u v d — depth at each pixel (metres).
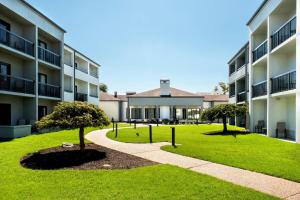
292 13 16.44
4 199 4.50
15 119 18.38
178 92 41.25
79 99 29.39
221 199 4.51
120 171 6.50
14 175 6.09
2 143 11.85
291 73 14.39
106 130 21.62
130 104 39.06
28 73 19.22
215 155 8.86
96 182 5.50
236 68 28.59
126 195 4.69
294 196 4.84
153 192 4.86
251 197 4.62
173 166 7.09
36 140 13.27
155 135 16.94
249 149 10.34
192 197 4.59
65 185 5.29
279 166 7.14
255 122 21.17
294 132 15.77
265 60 18.94
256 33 21.20
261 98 18.89
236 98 28.47
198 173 6.33
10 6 16.33
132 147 11.09
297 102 12.97
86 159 8.29
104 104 44.84
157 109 38.91
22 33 19.33
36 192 4.86
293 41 13.84
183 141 13.35
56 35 23.00
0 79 16.22
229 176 6.23
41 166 7.25
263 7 18.33
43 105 22.20
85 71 32.34
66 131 19.66
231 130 20.89
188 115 40.22
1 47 15.41
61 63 23.89
